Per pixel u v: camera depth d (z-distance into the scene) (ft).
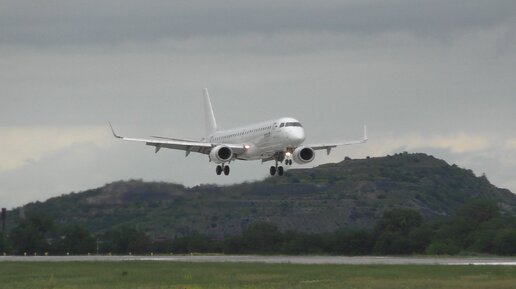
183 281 488.02
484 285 442.50
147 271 560.61
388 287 440.45
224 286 456.04
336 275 509.35
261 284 465.47
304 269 556.51
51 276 538.88
